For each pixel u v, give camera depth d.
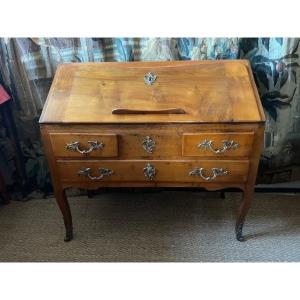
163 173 1.29
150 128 1.18
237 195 1.82
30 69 1.53
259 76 1.53
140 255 1.55
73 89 1.28
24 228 1.69
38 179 1.84
